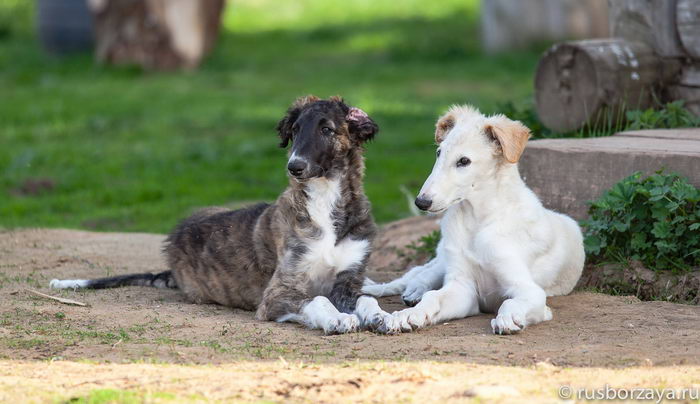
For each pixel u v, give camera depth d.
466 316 10.02
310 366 7.86
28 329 9.25
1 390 7.20
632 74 13.70
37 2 39.06
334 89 31.69
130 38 35.88
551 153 11.95
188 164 22.30
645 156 11.20
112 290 11.55
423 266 11.37
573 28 37.28
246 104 29.33
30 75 34.56
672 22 13.68
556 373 7.62
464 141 9.70
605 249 11.29
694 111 13.69
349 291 10.28
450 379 7.41
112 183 20.80
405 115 27.12
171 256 11.41
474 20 47.66
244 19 50.72
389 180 20.47
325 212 10.22
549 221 10.36
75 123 26.77
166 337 8.99
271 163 22.23
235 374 7.60
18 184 20.42
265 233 10.58
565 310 9.95
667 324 9.27
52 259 13.29
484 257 9.94
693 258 10.80
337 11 52.03
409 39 43.09
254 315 10.50
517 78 32.69
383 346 8.63
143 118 27.59
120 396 6.96
